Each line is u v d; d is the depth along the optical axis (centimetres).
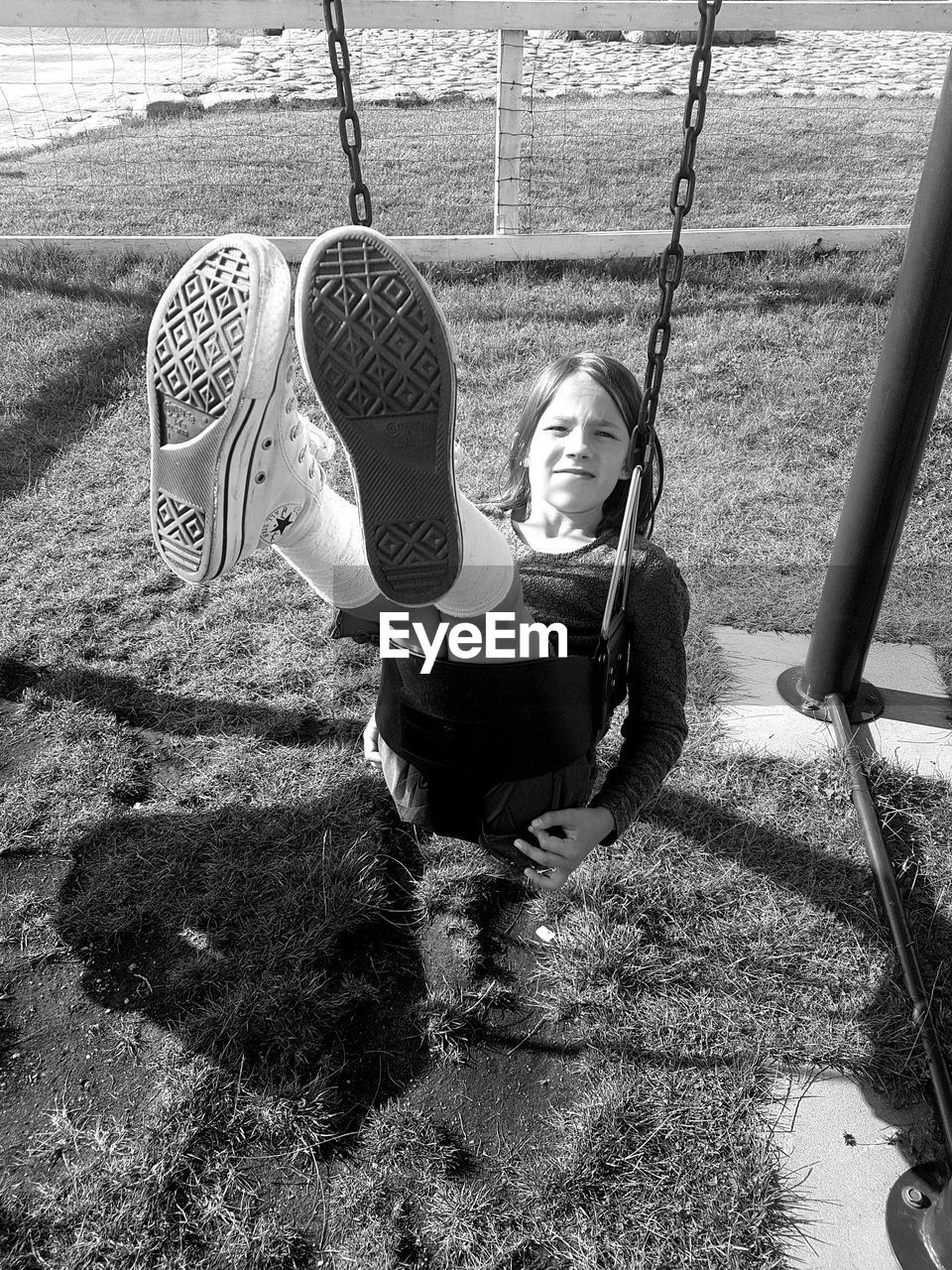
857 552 264
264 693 299
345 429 126
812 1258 174
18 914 233
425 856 246
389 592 138
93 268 592
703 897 234
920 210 226
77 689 297
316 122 1034
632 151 886
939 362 235
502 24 544
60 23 525
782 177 810
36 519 378
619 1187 183
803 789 265
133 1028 209
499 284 588
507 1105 197
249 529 135
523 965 223
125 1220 178
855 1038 206
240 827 253
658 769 178
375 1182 183
